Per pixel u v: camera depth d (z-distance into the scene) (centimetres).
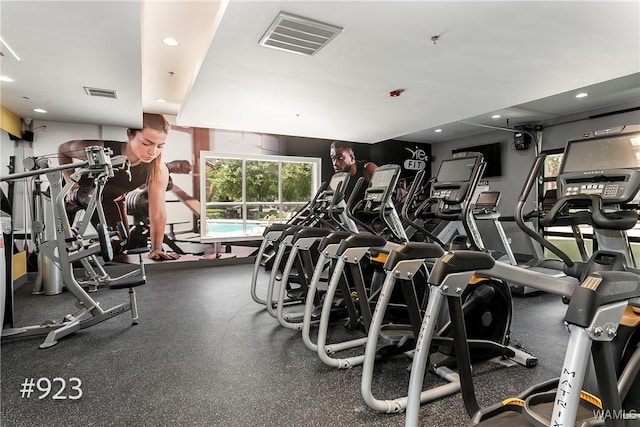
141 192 634
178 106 603
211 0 298
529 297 460
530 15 257
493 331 272
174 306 424
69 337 324
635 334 173
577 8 247
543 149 675
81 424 196
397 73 372
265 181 751
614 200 206
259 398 222
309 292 283
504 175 745
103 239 344
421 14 257
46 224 342
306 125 626
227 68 359
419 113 532
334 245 271
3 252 296
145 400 220
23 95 436
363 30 281
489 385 236
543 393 173
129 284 343
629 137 219
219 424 196
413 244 198
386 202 386
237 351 294
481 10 251
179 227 666
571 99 546
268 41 301
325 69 361
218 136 691
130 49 311
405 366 266
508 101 471
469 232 304
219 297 465
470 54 324
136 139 628
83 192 586
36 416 203
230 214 718
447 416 202
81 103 471
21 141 546
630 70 361
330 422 197
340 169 803
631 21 263
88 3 242
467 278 161
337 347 291
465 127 732
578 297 114
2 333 311
